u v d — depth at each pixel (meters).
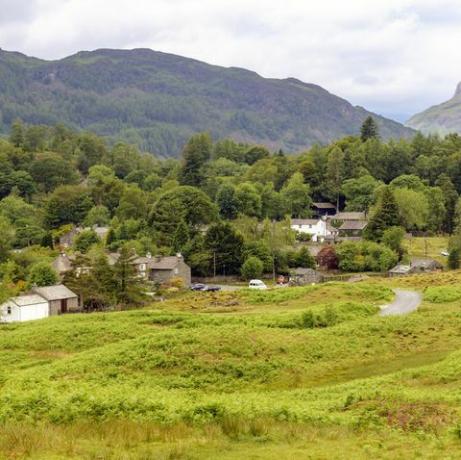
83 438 25.73
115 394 33.31
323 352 48.72
